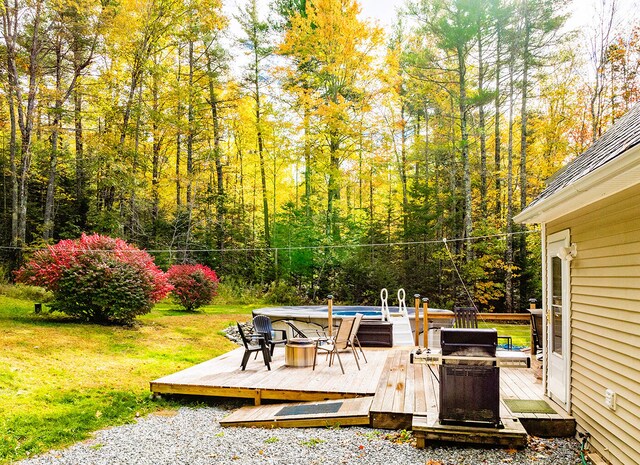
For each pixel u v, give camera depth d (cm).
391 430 484
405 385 600
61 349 795
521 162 1575
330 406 540
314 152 1941
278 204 2488
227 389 608
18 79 1511
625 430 360
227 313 1412
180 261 1827
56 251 1016
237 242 2083
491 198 1945
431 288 1725
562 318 506
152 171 1984
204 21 1772
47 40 1583
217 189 2209
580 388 458
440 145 1814
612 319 386
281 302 1748
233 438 478
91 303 1008
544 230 595
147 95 1928
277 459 416
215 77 1961
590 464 393
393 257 1906
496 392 438
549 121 1714
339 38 1777
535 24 1524
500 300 1656
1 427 485
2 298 1227
